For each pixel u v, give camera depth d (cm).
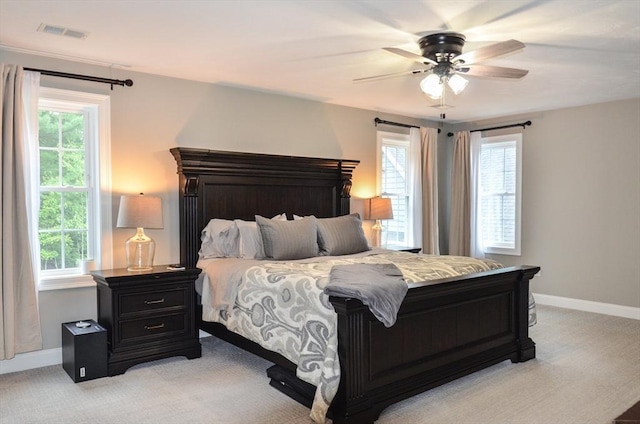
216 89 485
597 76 448
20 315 366
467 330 352
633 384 340
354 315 274
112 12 301
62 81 398
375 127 627
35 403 313
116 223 424
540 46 362
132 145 434
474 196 668
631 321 526
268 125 523
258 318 342
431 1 282
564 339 454
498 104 578
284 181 521
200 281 426
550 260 614
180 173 450
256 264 388
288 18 310
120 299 371
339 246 468
